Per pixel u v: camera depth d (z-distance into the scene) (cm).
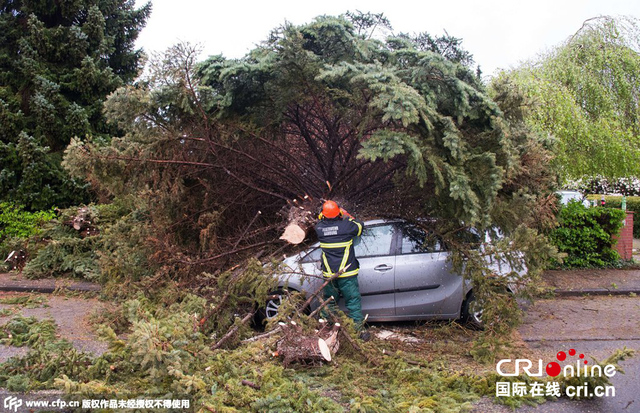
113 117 577
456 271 566
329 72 511
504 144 537
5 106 1140
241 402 379
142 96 563
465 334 586
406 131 546
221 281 539
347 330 491
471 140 566
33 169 1119
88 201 1198
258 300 533
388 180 640
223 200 655
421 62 535
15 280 855
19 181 1157
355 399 389
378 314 604
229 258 614
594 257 966
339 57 568
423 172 505
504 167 556
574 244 962
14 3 1275
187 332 438
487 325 518
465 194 511
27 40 1226
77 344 535
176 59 555
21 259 945
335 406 372
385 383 439
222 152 621
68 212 925
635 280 855
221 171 643
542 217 693
